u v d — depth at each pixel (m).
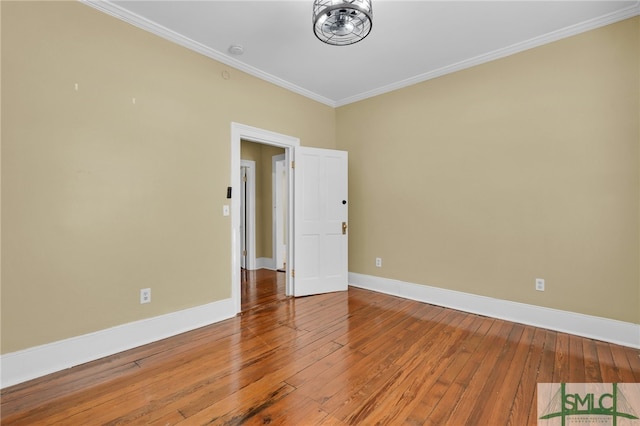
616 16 2.42
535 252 2.86
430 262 3.56
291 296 3.85
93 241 2.27
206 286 2.96
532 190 2.86
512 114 2.96
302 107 3.99
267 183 5.59
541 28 2.65
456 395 1.82
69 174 2.15
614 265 2.49
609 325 2.50
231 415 1.65
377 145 4.04
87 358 2.22
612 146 2.48
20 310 1.96
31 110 2.00
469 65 3.21
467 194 3.26
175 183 2.74
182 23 2.56
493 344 2.49
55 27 2.09
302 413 1.67
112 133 2.36
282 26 2.60
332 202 4.04
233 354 2.34
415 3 2.29
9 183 1.92
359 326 2.89
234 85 3.21
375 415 1.65
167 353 2.36
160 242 2.64
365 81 3.75
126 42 2.43
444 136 3.42
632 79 2.40
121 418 1.63
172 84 2.72
